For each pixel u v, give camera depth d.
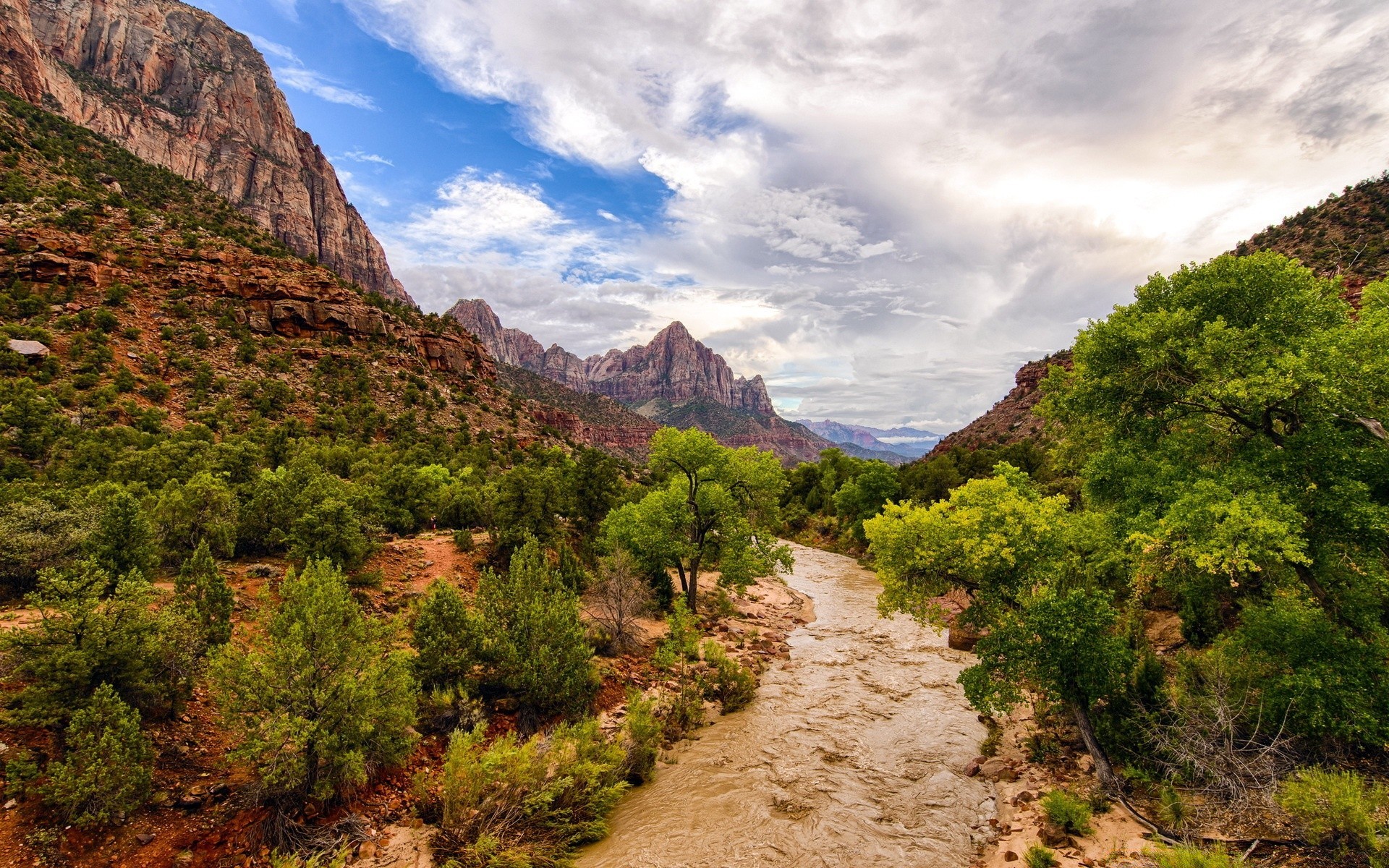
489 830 10.29
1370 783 9.25
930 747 15.29
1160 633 17.47
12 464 31.56
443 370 109.62
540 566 16.45
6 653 9.31
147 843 8.37
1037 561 13.09
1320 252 50.84
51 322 59.69
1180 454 13.72
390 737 11.20
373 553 22.97
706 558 28.80
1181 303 14.16
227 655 9.48
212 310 77.75
